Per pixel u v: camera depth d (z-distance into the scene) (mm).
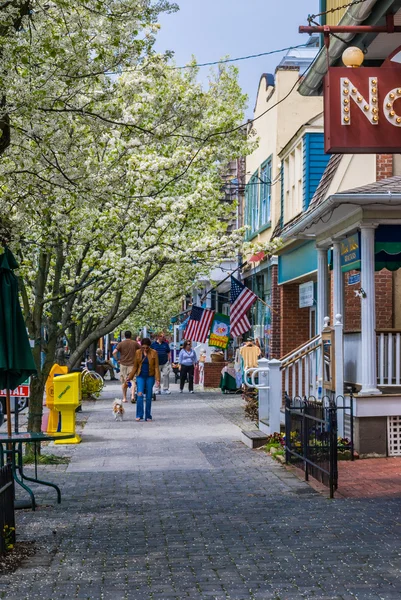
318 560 7297
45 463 13906
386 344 15406
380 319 17016
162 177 17734
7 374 10461
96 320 27406
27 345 10477
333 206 13859
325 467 10938
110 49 10070
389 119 10812
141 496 10758
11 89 9211
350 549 7668
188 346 31016
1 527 7574
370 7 11281
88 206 11500
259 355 25438
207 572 6992
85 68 10023
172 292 29000
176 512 9625
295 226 16453
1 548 7531
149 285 27797
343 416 14227
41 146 10195
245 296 24766
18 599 6316
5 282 10312
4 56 8945
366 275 14227
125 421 20703
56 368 16891
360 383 14531
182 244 18719
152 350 20922
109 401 28109
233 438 16875
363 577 6750
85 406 25969
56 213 12344
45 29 9438
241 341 34156
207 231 20344
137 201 15094
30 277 18500
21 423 20562
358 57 10922
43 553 7734
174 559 7445
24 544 8102
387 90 10852
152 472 12805
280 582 6656
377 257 15250
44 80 9641
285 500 10305
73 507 10039
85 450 15477
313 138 22234
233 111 19688
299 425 12812
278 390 15555
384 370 15227
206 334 29094
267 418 16344
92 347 34719
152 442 16469
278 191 26781
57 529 8789
